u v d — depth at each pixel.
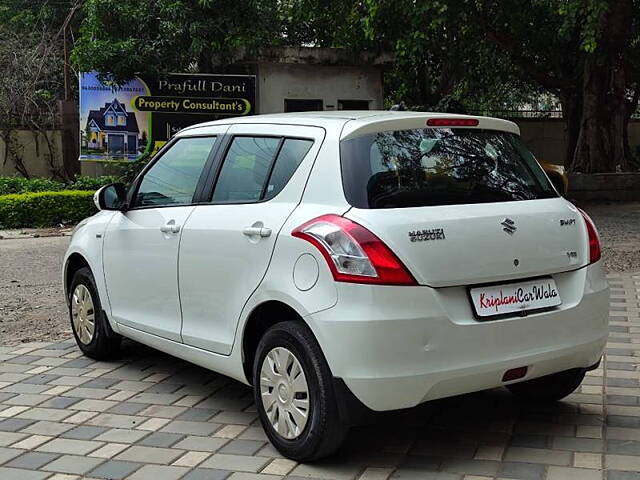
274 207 4.32
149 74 18.34
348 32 18.52
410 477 3.94
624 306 7.63
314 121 4.44
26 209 15.92
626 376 5.49
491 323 3.94
